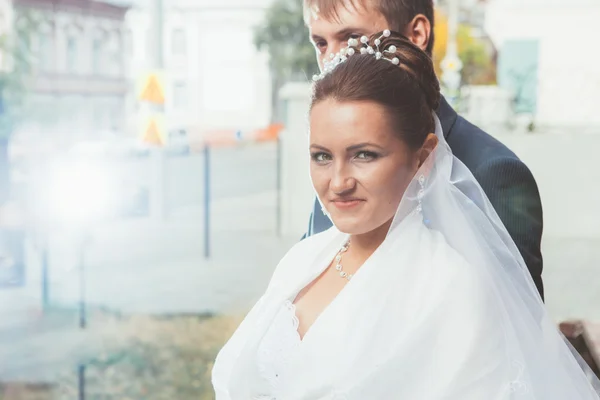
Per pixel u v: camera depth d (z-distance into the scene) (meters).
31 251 8.77
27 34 18.72
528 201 1.74
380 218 1.39
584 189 9.71
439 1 12.62
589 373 1.71
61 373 5.31
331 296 1.49
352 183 1.37
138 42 32.28
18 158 10.84
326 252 1.57
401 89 1.37
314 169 1.42
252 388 1.47
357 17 1.86
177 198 12.91
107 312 6.69
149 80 9.59
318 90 1.40
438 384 1.26
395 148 1.36
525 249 1.71
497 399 1.26
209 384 5.12
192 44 34.62
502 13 19.80
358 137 1.35
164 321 6.42
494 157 1.77
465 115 10.59
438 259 1.35
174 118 34.38
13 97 16.50
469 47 16.91
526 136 9.88
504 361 1.30
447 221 1.45
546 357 1.46
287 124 9.70
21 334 6.13
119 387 5.06
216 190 13.89
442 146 1.48
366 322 1.33
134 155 12.74
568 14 19.56
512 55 19.72
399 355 1.28
